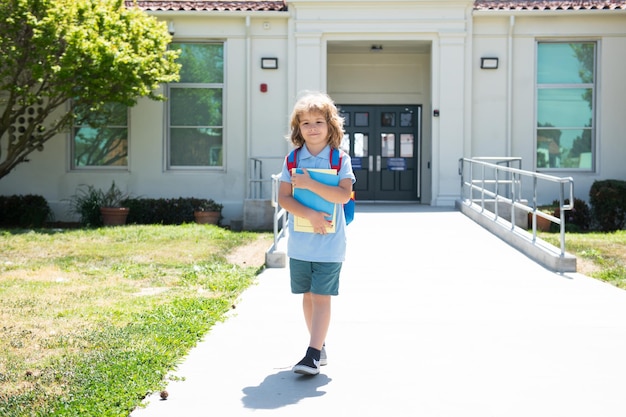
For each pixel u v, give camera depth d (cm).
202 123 1700
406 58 1864
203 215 1566
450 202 1661
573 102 1673
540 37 1661
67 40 1370
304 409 438
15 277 915
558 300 774
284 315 702
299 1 1645
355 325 662
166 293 807
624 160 1656
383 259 1042
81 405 427
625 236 1289
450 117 1659
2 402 437
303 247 495
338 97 1872
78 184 1683
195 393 468
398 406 443
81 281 891
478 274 938
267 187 1686
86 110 1575
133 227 1400
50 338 591
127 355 530
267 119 1680
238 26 1677
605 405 443
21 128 1677
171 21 1672
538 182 1667
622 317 688
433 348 579
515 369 519
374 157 1880
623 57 1650
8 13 1380
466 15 1652
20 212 1588
